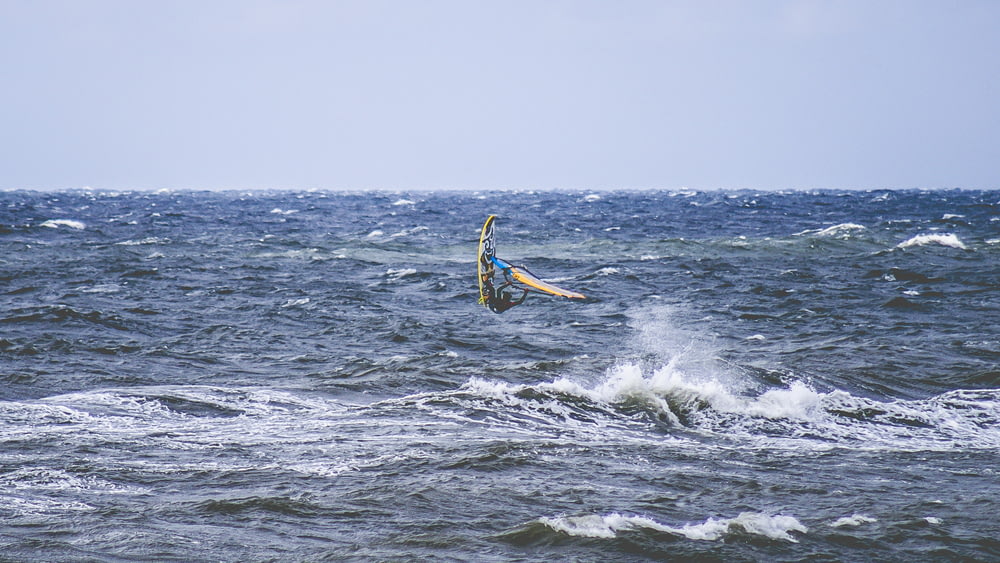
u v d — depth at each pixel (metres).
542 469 50.75
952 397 73.50
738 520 41.62
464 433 59.34
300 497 44.84
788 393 71.00
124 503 43.72
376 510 43.03
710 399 69.25
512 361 93.75
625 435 60.88
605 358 87.06
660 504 44.84
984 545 39.53
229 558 36.88
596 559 37.25
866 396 74.19
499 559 37.16
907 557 38.16
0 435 56.88
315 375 82.38
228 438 57.53
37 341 95.25
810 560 37.59
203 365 87.44
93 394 70.75
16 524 40.28
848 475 51.09
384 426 61.22
